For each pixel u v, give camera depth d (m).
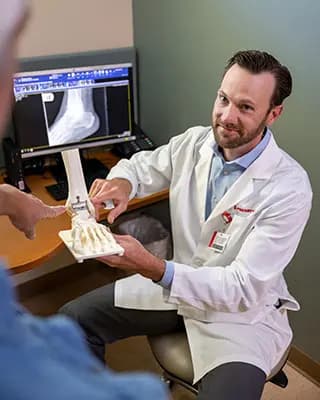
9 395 0.30
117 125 2.16
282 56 1.67
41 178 2.02
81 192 1.40
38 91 1.92
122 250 1.24
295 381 1.94
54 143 2.03
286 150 1.78
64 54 2.10
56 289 2.41
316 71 1.58
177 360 1.39
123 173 1.65
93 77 2.02
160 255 2.32
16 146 1.89
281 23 1.63
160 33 2.12
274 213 1.33
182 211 1.53
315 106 1.63
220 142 1.38
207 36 1.92
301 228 1.38
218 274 1.32
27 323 0.34
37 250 1.50
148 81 2.29
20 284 2.33
